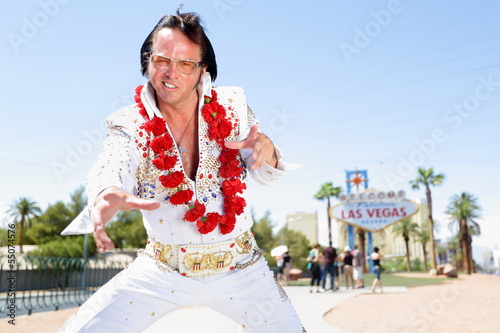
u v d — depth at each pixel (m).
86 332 1.77
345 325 7.68
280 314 1.96
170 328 6.69
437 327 7.30
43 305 12.06
